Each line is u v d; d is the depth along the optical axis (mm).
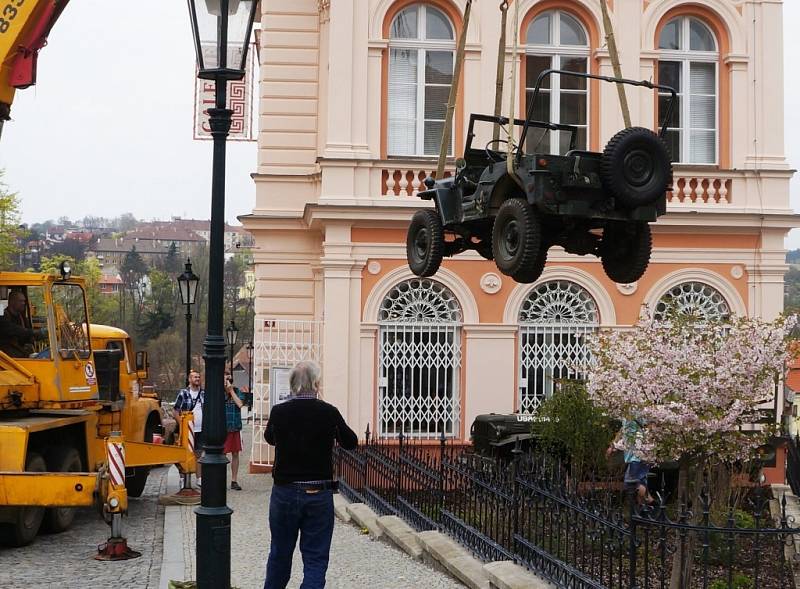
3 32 14602
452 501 12852
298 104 22703
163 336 75000
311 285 22672
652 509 8875
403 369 20312
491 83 20828
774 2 21281
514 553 10805
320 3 22422
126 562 12898
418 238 12570
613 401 11859
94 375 16234
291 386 9438
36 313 15219
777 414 16438
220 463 9359
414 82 20844
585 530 9547
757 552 8438
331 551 12883
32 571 12305
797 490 15734
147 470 18938
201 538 9297
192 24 9586
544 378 20469
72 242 92125
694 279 20766
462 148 20766
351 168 20281
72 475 13125
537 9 21031
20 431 13750
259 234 22656
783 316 12039
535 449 16188
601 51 20875
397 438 20219
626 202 9961
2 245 45062
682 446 11023
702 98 21391
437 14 20922
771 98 21250
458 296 20312
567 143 12094
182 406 20031
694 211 20469
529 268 10227
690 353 11266
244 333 70250
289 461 9234
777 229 20891
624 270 11211
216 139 9633
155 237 112062
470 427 20172
